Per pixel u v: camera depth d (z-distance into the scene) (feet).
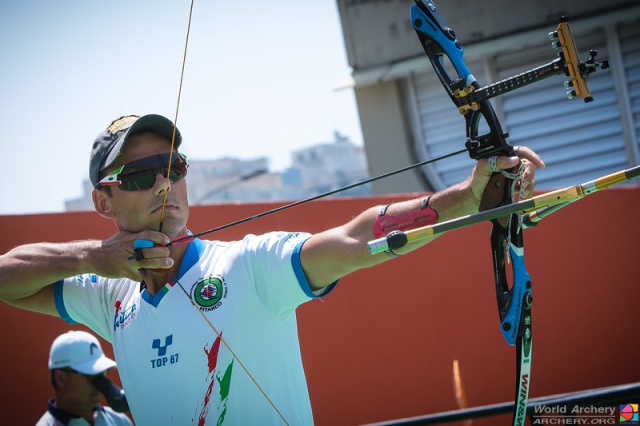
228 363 10.96
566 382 23.77
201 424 11.03
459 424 22.58
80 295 12.55
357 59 47.96
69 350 16.99
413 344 22.61
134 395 11.57
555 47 9.80
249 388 10.98
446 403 22.63
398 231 9.82
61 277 11.78
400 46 47.47
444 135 46.62
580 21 43.62
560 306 23.94
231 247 11.48
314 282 10.85
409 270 22.79
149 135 11.73
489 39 45.11
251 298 11.04
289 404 11.17
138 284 11.98
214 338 11.00
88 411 17.15
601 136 43.37
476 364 22.89
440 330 22.82
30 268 11.89
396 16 47.44
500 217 9.73
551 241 24.07
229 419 10.96
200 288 11.19
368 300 22.40
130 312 11.72
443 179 46.70
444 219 10.27
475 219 9.65
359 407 22.03
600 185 9.45
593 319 23.99
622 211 24.30
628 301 24.11
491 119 10.05
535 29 44.42
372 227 10.46
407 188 47.16
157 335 11.30
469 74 10.41
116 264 11.17
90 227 20.20
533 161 9.89
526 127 44.14
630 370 23.94
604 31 43.45
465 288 23.06
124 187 11.55
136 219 11.63
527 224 11.06
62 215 20.07
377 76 46.42
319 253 10.65
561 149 43.83
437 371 22.70
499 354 23.00
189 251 11.54
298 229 21.62
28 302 12.82
